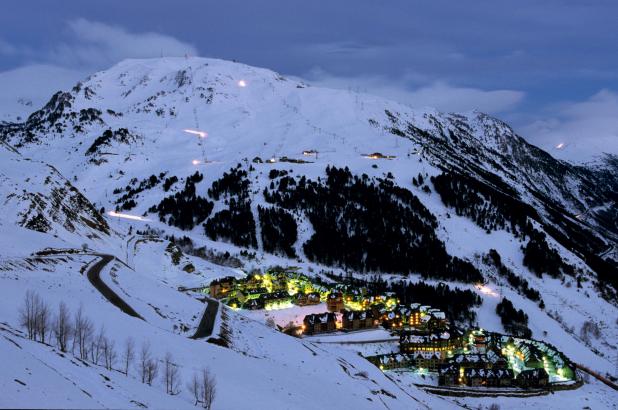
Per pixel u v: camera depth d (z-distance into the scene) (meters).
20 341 63.38
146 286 147.75
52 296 96.25
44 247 153.00
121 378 67.00
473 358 171.00
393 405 114.38
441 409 131.50
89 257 159.00
